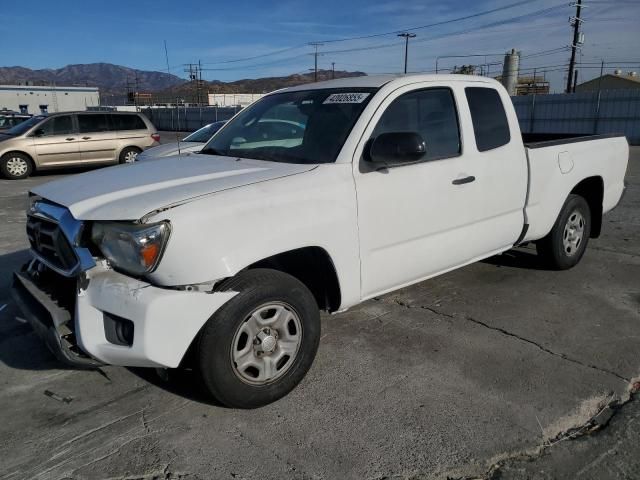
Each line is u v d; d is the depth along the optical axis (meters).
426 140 3.93
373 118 3.62
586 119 27.78
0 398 3.33
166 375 2.99
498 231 4.52
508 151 4.49
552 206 5.00
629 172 13.30
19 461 2.75
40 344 4.07
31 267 3.50
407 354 3.80
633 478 2.58
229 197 2.93
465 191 4.11
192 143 9.44
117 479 2.62
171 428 3.00
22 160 14.57
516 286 5.12
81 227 2.89
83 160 15.37
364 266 3.54
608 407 3.16
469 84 4.33
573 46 41.72
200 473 2.64
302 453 2.78
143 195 2.97
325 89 4.12
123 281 2.79
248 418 3.08
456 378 3.47
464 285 5.15
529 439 2.86
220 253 2.82
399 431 2.94
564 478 2.58
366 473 2.63
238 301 2.89
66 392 3.39
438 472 2.63
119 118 15.88
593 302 4.72
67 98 66.12
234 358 2.96
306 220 3.16
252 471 2.65
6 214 9.38
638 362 3.66
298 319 3.20
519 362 3.68
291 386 3.23
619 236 7.07
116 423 3.06
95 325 2.86
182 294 2.74
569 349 3.86
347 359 3.73
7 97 61.62
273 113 4.21
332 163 3.43
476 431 2.93
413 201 3.74
